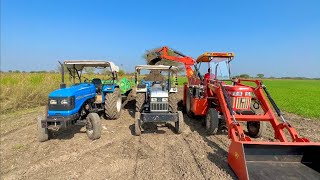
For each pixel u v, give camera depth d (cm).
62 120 579
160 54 1058
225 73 802
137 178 419
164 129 738
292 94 2298
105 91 836
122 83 1041
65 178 421
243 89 619
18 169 466
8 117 909
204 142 613
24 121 840
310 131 768
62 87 670
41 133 605
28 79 1583
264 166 428
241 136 453
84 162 488
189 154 531
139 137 657
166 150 557
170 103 718
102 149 562
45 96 1232
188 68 1004
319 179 391
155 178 418
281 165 433
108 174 435
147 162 487
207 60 807
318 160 431
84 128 744
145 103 737
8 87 1195
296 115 1066
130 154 530
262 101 585
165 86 767
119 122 823
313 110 1195
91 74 932
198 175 427
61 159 505
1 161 508
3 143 616
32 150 564
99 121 628
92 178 420
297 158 443
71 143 607
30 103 1155
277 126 518
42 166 475
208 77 791
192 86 873
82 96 673
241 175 397
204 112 743
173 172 441
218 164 475
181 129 665
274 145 421
